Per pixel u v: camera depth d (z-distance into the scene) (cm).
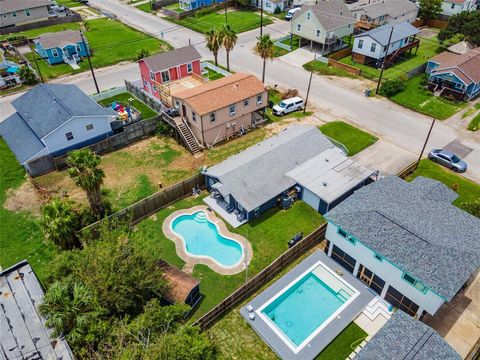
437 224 2759
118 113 4716
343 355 2478
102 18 8769
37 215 3556
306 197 3641
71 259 2589
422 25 7988
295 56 6706
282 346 2522
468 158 4262
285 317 2736
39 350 2033
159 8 9244
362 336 2584
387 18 7294
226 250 3244
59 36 6575
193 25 8125
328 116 5025
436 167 4125
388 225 2736
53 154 4144
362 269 2888
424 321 2659
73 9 9462
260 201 3425
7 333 2102
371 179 3838
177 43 7300
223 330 2644
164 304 2698
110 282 2278
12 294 2283
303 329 2662
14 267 2431
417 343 2214
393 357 2150
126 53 6875
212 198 3756
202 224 3494
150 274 2497
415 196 3042
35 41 6831
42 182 3959
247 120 4709
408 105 5228
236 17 8550
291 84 5803
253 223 3469
